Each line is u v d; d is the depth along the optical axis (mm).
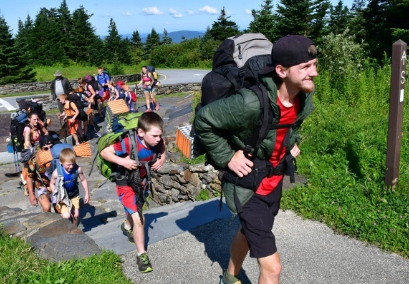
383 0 27734
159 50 50719
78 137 12953
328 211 4395
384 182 4711
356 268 3527
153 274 3584
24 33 67438
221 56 2842
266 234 2590
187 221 4629
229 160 2576
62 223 4316
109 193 8523
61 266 3422
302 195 4770
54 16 75125
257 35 3012
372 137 6383
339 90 10023
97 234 5012
